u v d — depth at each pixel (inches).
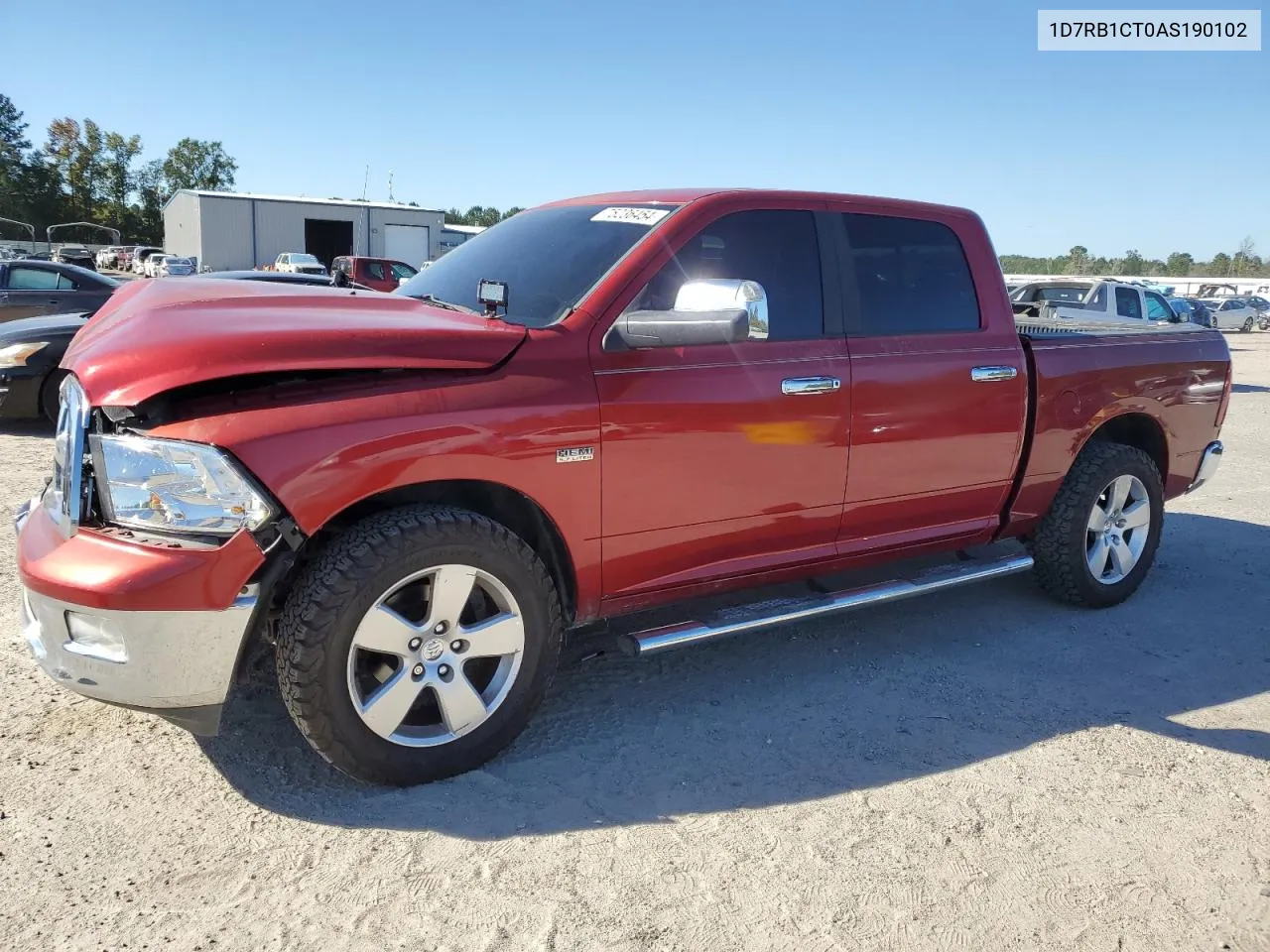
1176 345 192.4
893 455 149.3
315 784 115.3
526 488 115.0
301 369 103.0
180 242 1788.9
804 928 93.3
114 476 100.9
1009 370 161.0
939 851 106.7
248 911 92.9
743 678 151.1
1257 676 158.9
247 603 100.8
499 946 89.3
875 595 150.2
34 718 128.6
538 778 118.9
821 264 144.6
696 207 134.5
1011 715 141.6
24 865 98.4
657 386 124.3
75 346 120.7
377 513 111.3
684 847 105.7
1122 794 120.1
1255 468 350.0
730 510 134.2
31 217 3627.0
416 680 112.2
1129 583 188.5
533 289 133.0
